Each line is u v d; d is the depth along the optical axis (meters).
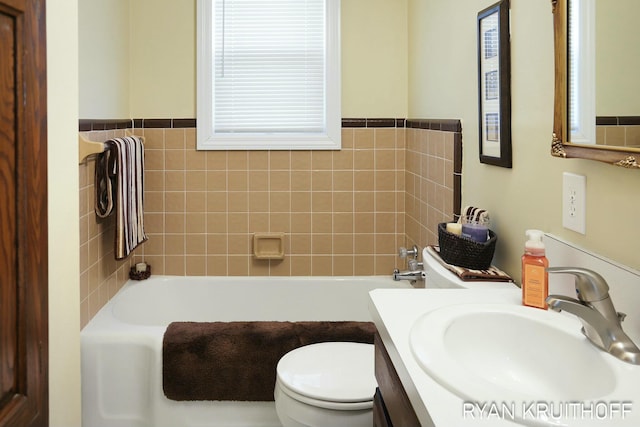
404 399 0.99
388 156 3.29
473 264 1.75
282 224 3.30
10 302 0.96
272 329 2.24
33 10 1.01
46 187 1.08
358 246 3.32
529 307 1.22
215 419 2.24
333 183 3.29
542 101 1.50
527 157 1.60
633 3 1.03
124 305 2.92
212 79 3.21
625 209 1.12
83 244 2.44
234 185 3.26
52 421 1.18
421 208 2.88
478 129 2.01
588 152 1.20
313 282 3.27
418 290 1.39
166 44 3.18
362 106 3.27
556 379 1.06
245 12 3.23
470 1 2.10
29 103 1.00
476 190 2.06
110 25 2.82
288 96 3.27
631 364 0.92
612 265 1.13
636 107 1.02
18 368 0.99
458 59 2.25
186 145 3.22
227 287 3.25
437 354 0.95
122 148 2.58
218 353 2.20
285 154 3.27
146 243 3.27
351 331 2.23
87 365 2.33
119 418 2.34
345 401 1.65
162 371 2.23
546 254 1.43
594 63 1.18
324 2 3.22
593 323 0.99
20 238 0.98
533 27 1.55
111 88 2.84
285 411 1.75
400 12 3.24
